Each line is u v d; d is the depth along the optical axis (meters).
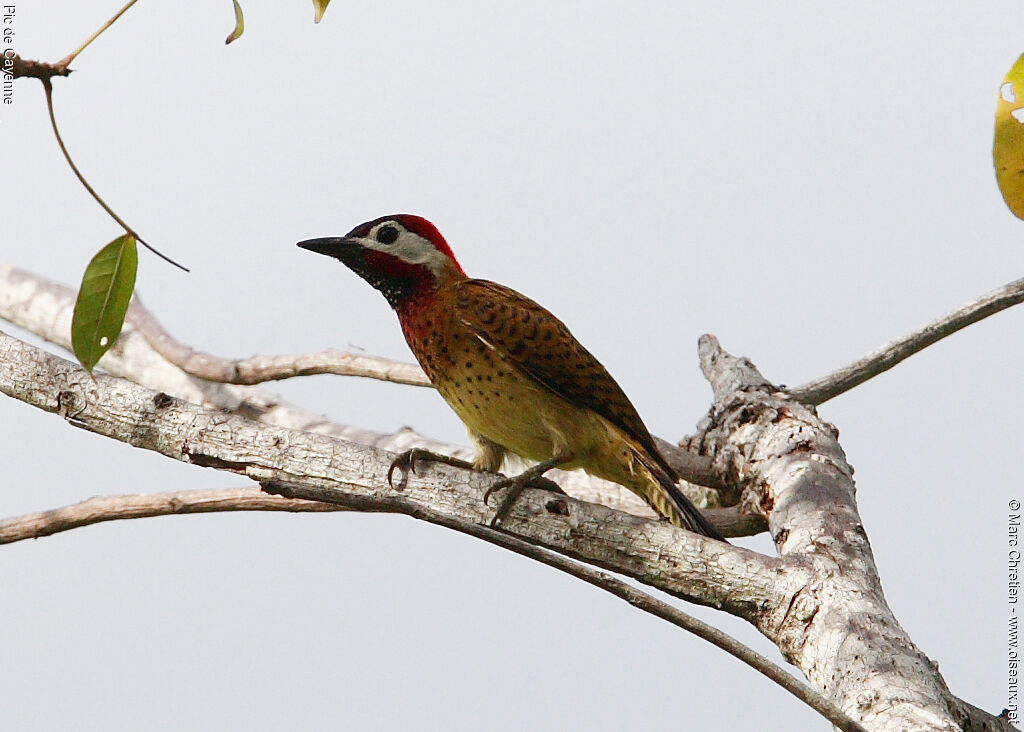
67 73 7.45
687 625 6.76
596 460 10.82
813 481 10.21
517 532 9.48
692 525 10.23
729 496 11.62
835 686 7.79
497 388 10.79
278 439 9.97
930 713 7.23
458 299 10.95
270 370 13.54
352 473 9.84
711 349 13.05
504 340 10.65
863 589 8.48
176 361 13.88
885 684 7.52
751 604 8.66
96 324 8.66
